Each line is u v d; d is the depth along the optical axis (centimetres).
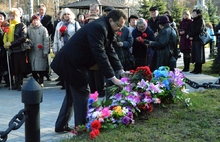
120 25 439
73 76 451
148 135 404
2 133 326
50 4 4322
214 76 1020
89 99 454
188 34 1071
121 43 697
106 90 564
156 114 488
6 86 929
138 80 491
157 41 720
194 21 1062
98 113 431
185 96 567
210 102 552
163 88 508
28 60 862
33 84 356
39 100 357
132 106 460
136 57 766
